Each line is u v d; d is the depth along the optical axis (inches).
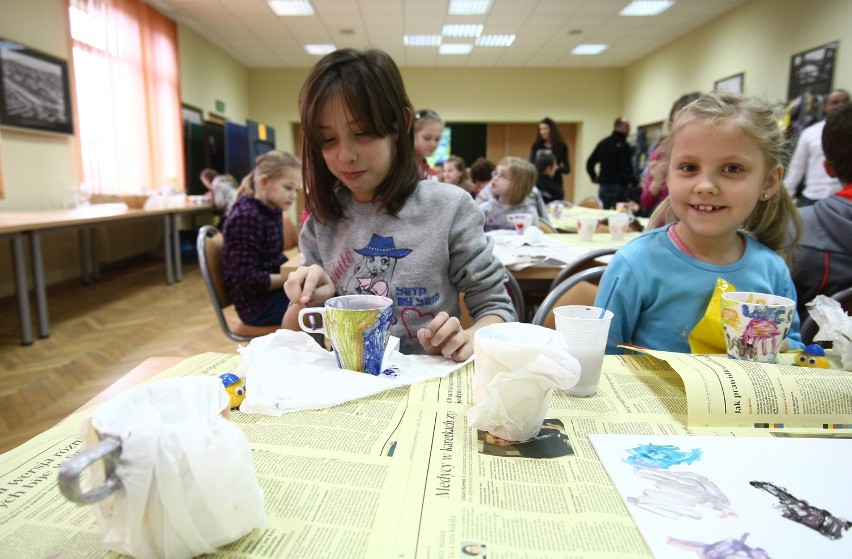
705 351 38.5
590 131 396.2
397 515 17.2
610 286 42.4
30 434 77.8
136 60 232.5
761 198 40.8
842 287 51.9
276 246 83.0
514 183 127.6
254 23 278.7
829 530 16.4
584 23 282.4
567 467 20.2
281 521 16.9
